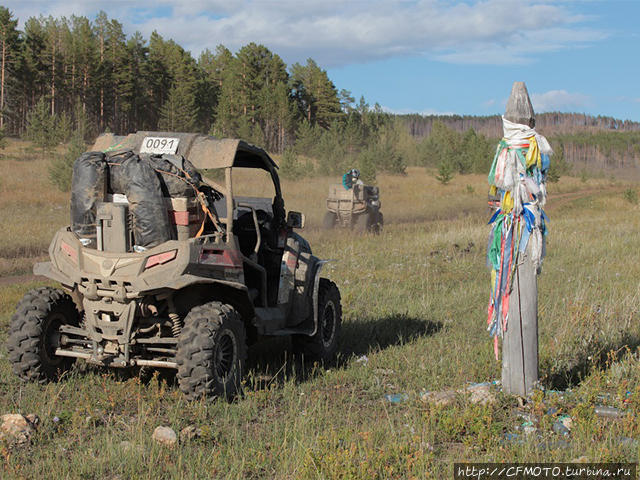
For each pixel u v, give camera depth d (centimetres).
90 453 423
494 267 557
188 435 461
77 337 616
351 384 635
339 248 1745
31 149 5800
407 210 3466
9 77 9469
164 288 540
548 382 613
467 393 547
